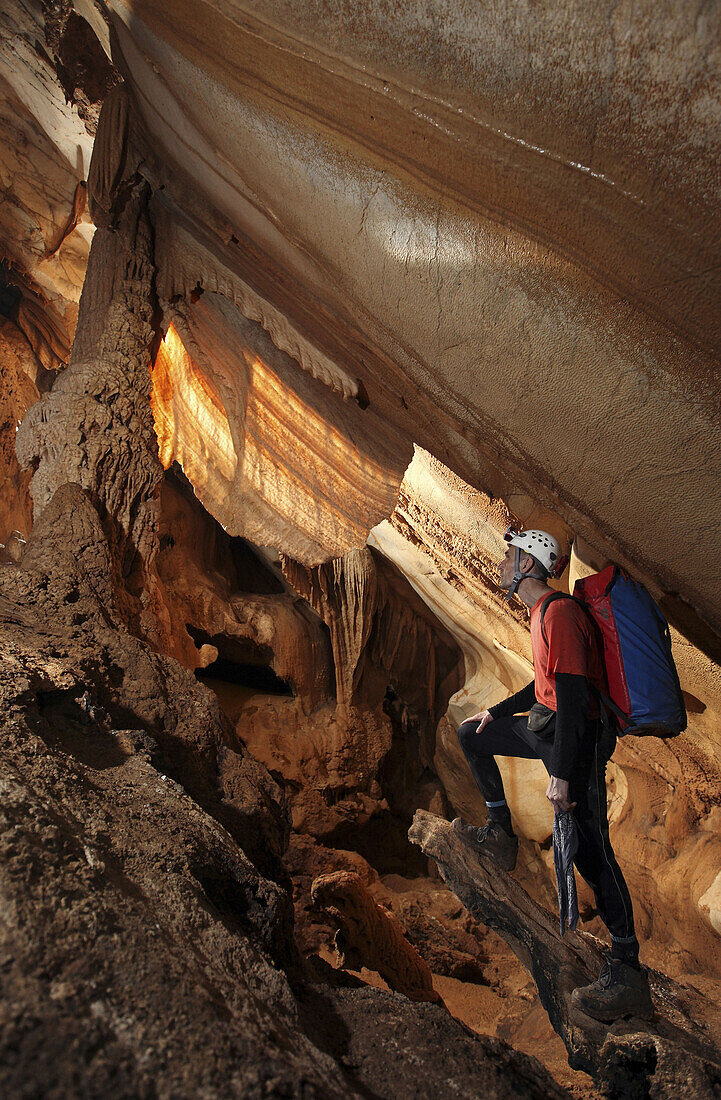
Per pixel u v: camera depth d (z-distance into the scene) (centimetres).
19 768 177
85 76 452
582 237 197
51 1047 98
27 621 289
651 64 148
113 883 149
